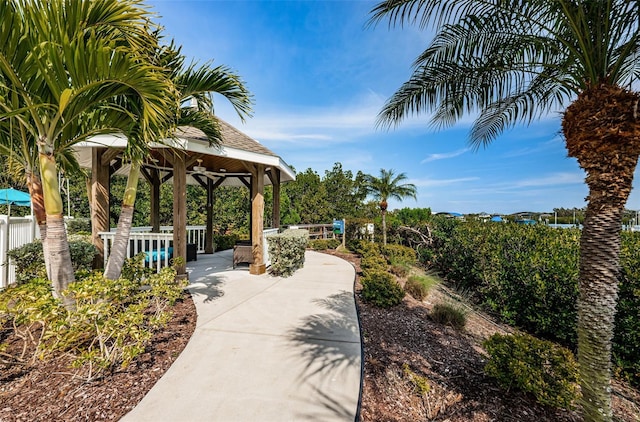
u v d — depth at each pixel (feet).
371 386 8.61
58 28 8.58
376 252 33.37
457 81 11.48
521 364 8.41
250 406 7.29
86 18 8.96
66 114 10.10
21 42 8.66
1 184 40.91
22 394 7.36
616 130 7.06
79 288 8.60
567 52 9.01
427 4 9.73
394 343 11.74
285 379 8.54
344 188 81.20
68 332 8.13
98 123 11.79
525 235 19.86
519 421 7.63
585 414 7.70
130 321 8.63
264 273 23.35
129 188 13.78
